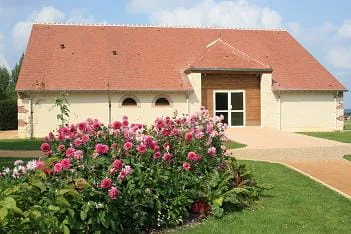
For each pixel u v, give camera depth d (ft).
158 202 26.21
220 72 105.19
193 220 28.25
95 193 22.09
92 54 107.65
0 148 70.90
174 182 27.61
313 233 26.32
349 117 230.89
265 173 44.34
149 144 27.02
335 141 79.20
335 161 54.65
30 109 96.22
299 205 32.55
